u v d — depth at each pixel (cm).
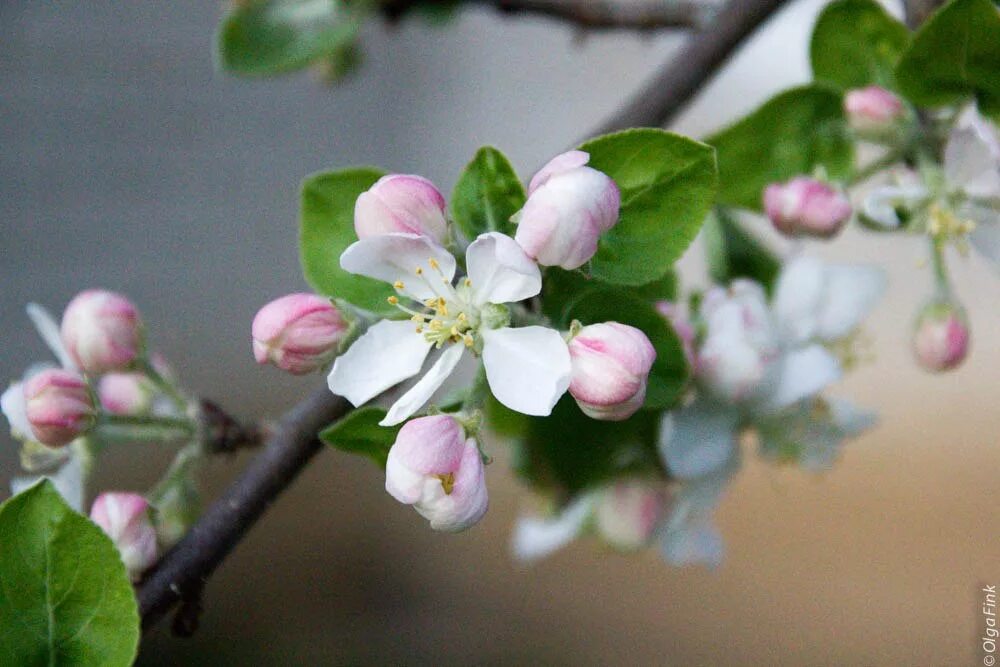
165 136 163
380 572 130
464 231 46
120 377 50
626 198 45
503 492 132
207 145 166
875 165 51
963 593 108
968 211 49
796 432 52
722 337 49
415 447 44
